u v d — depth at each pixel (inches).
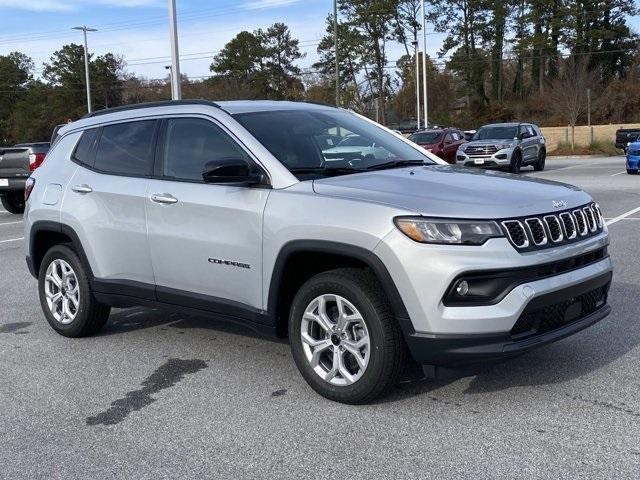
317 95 3029.0
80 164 240.1
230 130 199.0
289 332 185.3
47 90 3284.9
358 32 2738.7
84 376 207.9
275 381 197.5
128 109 235.1
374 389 170.4
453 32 2785.4
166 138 215.3
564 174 959.6
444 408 173.5
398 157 215.6
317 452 153.5
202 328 253.8
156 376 205.6
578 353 209.3
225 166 180.2
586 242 175.9
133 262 219.0
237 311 194.4
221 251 193.5
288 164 189.6
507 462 145.4
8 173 637.9
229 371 207.3
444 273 155.9
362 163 204.4
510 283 158.2
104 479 145.4
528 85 3011.8
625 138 1630.2
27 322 271.1
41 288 252.5
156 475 146.4
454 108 3036.4
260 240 183.8
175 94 838.5
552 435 156.9
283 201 180.7
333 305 178.5
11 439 166.1
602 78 2694.4
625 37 2871.6
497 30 2748.5
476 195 169.9
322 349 179.5
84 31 2182.6
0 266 389.7
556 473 140.2
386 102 2930.6
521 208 165.2
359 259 165.9
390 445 155.1
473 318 156.3
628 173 889.5
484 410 171.6
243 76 3262.8
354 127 225.5
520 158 976.9
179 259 204.7
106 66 3238.2
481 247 156.6
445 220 158.2
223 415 175.6
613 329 231.5
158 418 175.5
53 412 181.6
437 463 146.3
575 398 177.0
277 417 172.7
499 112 2792.8
